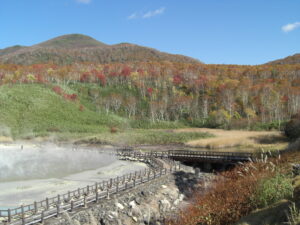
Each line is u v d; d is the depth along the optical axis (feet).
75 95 349.82
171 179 108.58
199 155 146.92
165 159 148.97
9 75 422.41
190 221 57.11
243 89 346.33
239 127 265.75
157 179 105.70
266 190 50.90
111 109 349.00
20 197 83.46
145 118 326.85
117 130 263.29
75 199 78.23
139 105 360.89
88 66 525.75
